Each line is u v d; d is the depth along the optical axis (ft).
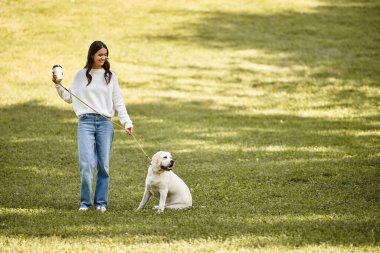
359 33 98.22
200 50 90.17
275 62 85.81
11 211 29.55
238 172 40.96
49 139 52.85
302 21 103.71
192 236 24.31
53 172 41.52
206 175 40.40
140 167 43.65
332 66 83.66
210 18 104.32
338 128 58.18
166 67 83.35
